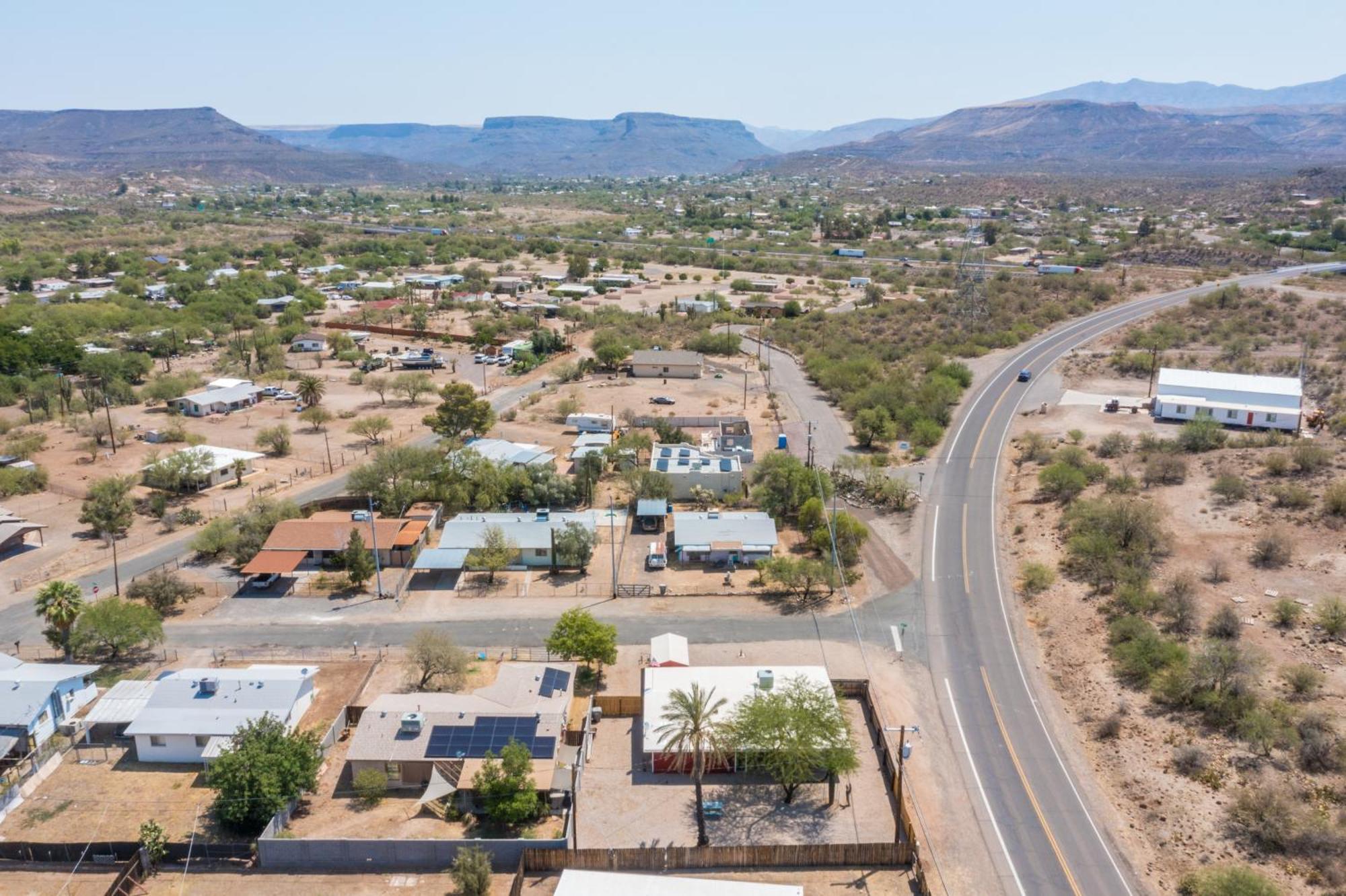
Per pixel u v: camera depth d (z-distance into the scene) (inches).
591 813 2256.4
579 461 4613.7
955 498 4328.3
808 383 6540.4
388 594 3437.5
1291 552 3356.3
